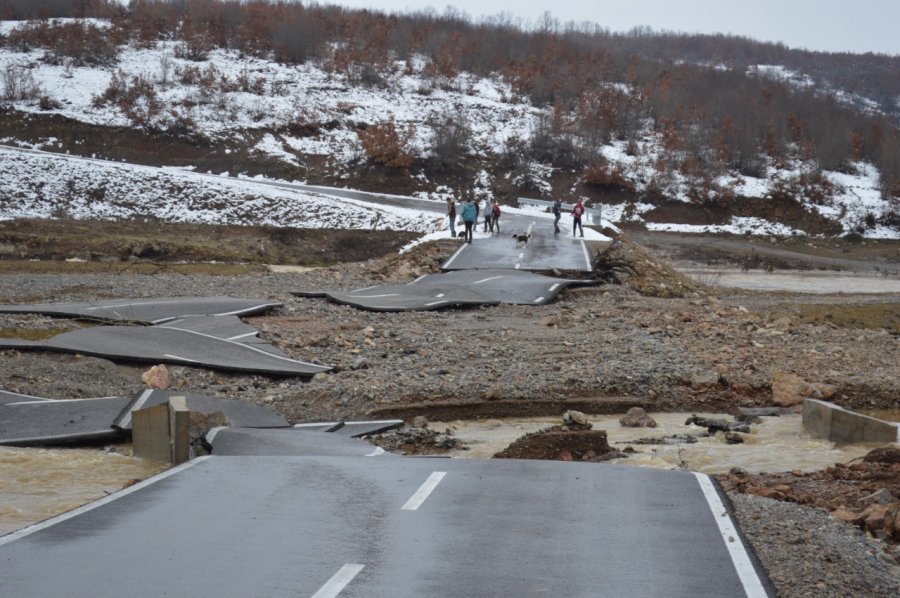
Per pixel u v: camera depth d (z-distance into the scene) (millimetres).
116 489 11352
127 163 72875
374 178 80062
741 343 23969
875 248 73250
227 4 127125
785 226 77875
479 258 38656
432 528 8812
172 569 7492
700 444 15547
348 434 15492
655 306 30172
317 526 8852
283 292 30109
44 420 14922
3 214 58969
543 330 25125
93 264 42750
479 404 18297
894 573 8227
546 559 7875
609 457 14203
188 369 19438
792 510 9945
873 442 15242
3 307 24203
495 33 136750
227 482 10797
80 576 7301
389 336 23734
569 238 45750
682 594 7043
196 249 52062
